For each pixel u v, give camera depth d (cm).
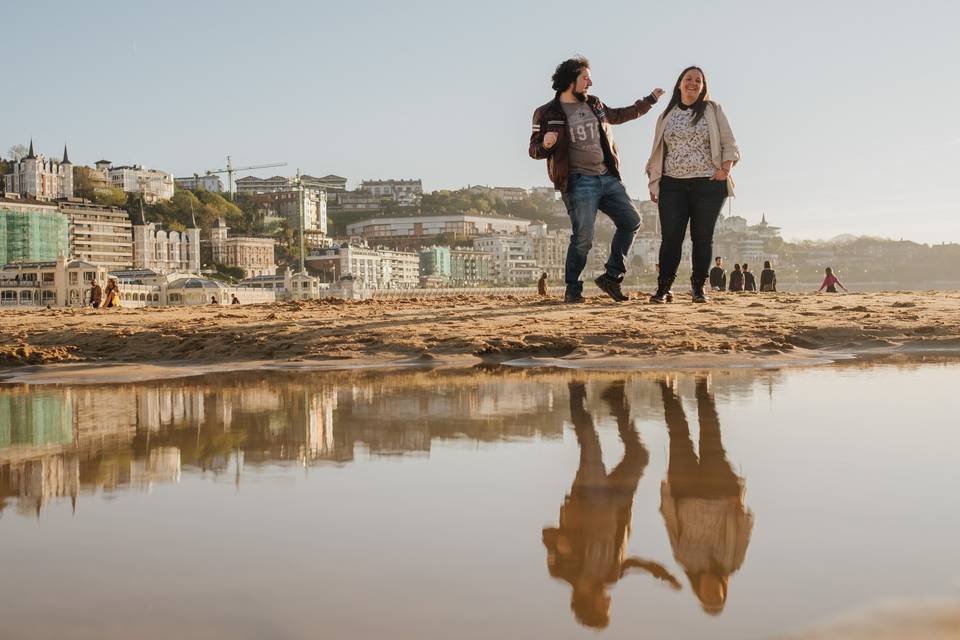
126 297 13462
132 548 200
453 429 386
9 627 152
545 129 1230
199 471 291
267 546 201
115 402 524
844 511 231
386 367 774
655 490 260
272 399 522
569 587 172
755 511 232
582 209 1255
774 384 564
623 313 1099
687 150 1243
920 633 145
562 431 375
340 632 149
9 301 14388
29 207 19150
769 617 154
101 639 147
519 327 970
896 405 450
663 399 490
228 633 149
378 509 236
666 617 155
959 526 213
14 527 220
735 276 2800
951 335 919
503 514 231
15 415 464
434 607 162
